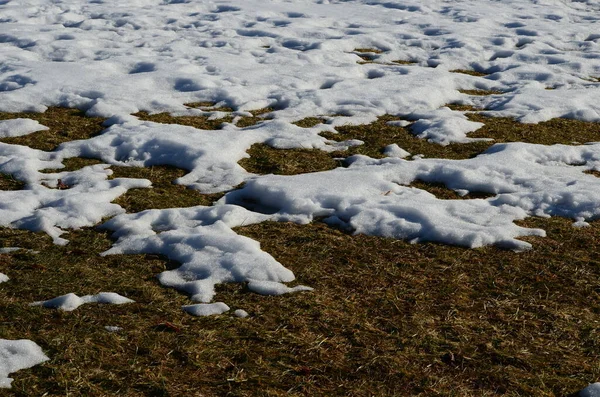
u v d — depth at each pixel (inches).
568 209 224.4
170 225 210.5
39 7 626.5
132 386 131.9
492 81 402.6
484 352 147.2
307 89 368.8
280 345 147.9
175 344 146.5
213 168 256.8
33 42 464.1
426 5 693.3
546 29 557.0
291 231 208.1
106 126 305.3
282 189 229.9
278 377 136.8
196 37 506.6
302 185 234.7
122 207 224.4
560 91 377.1
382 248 198.1
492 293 174.2
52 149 275.1
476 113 339.9
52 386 130.6
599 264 190.5
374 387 134.8
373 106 339.9
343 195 226.2
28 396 127.3
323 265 187.5
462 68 446.6
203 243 193.0
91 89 349.7
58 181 242.8
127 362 139.4
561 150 277.4
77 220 211.2
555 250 198.4
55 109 327.6
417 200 226.7
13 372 134.2
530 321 160.7
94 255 190.9
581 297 173.2
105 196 228.5
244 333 152.3
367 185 238.1
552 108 345.1
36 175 246.4
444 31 547.5
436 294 172.7
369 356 144.6
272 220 215.6
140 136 278.5
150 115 323.3
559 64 440.8
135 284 173.9
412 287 176.1
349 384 135.5
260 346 147.3
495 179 246.5
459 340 151.6
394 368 140.7
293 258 190.9
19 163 252.5
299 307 164.4
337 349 147.3
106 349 143.6
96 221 213.5
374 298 169.9
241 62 424.2
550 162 271.0
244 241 192.9
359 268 185.9
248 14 609.6
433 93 363.6
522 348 149.1
